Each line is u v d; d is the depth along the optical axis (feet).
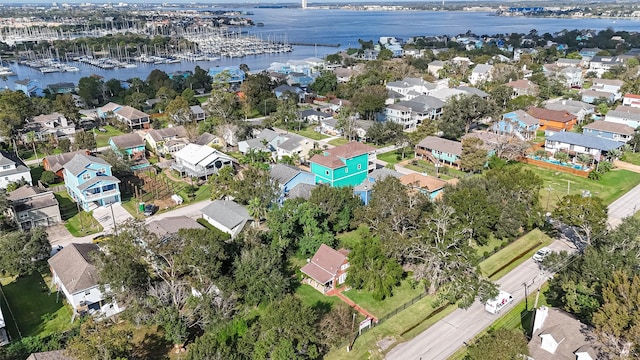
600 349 128.26
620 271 143.33
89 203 261.85
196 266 156.56
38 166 325.21
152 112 479.00
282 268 198.39
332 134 407.64
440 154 329.11
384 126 371.35
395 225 202.69
